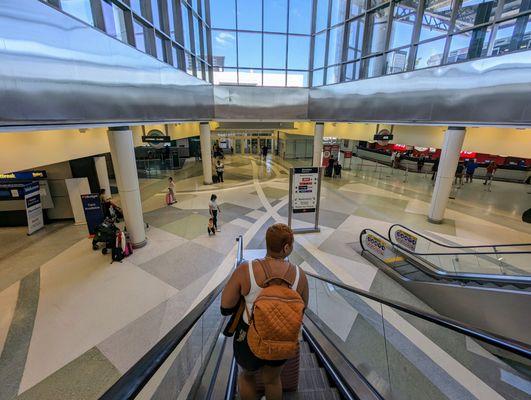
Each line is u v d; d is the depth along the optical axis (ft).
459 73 27.89
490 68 25.34
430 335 16.84
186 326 6.40
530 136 30.71
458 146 32.12
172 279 23.07
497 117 25.39
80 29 16.55
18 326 17.95
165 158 78.95
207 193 49.06
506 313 16.19
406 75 33.22
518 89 23.63
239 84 46.39
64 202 35.86
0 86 11.62
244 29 47.19
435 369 14.38
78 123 16.65
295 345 4.99
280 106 48.24
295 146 90.74
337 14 43.45
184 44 37.29
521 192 50.62
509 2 23.70
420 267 23.38
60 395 13.69
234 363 9.34
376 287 22.86
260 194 48.57
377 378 10.73
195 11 41.37
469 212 39.65
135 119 23.71
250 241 30.04
